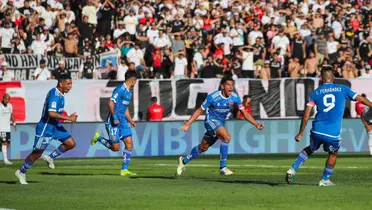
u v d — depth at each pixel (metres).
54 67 62.62
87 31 68.31
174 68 66.69
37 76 61.78
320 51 71.19
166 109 63.97
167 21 71.38
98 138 34.66
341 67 70.50
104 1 70.06
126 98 34.38
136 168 40.16
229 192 26.53
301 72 70.38
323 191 26.69
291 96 66.62
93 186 29.11
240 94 65.38
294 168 28.33
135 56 66.31
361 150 57.12
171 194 26.03
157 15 72.44
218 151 55.31
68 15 68.31
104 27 69.31
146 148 53.75
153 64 66.56
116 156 53.56
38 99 60.12
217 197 25.06
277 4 78.75
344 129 56.72
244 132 55.50
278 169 38.47
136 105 62.97
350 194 25.75
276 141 56.25
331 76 27.48
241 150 55.34
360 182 30.23
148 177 33.53
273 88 66.12
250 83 65.56
